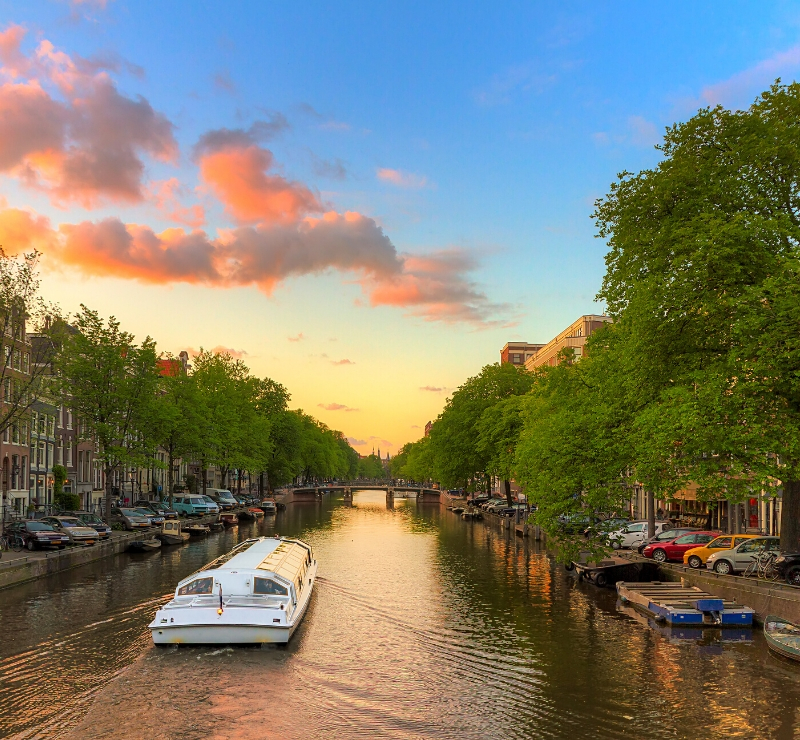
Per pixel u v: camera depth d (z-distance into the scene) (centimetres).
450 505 9900
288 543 3072
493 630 2205
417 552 4306
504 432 6291
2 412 4381
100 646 1941
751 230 2038
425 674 1734
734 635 2120
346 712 1472
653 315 2148
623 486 2525
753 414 1928
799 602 2005
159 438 5150
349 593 2852
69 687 1606
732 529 4006
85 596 2673
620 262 2486
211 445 7106
